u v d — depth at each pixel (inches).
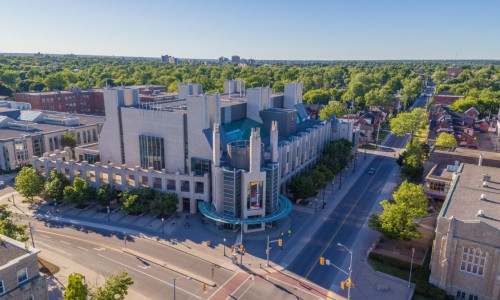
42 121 6190.9
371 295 2581.2
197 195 3718.0
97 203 3927.2
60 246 3117.6
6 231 2546.8
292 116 4704.7
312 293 2596.0
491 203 2805.1
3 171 4874.5
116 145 4229.8
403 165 4992.6
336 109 7573.8
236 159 3432.6
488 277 2447.1
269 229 3476.9
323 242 3280.0
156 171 3870.6
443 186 3946.9
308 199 4205.2
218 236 3329.2
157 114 3897.6
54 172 3971.5
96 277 2701.8
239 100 4936.0
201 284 2669.8
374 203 4133.9
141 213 3737.7
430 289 2591.0
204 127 3713.1
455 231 2506.2
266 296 2554.1
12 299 1929.1
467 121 7268.7
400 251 3117.6
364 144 6870.1
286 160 4234.7
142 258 2974.9
